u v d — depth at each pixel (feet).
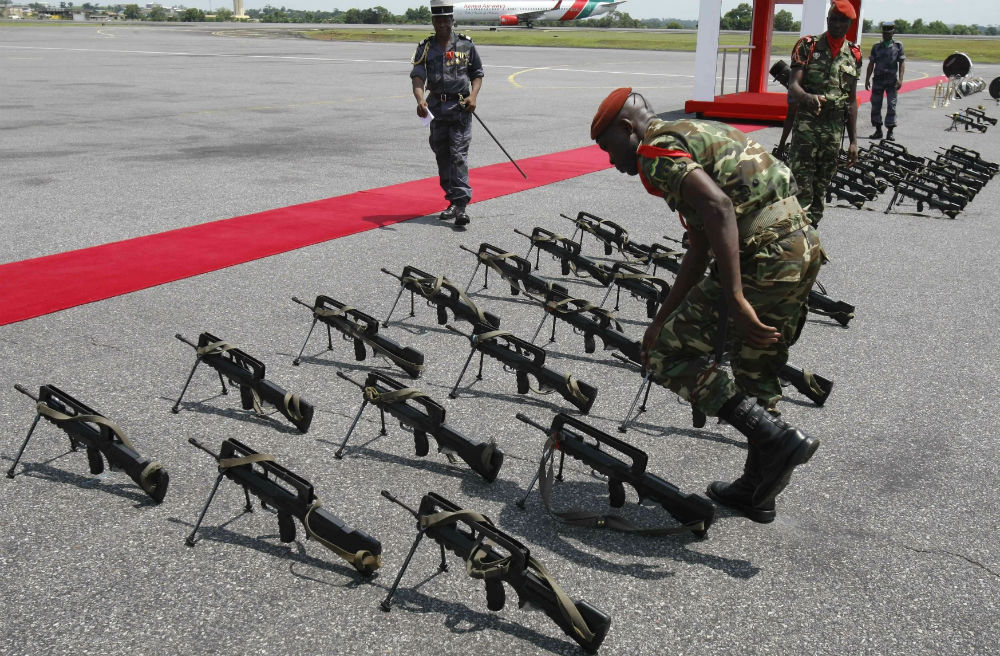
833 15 22.36
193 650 8.21
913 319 18.78
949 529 10.56
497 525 10.39
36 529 10.18
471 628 8.60
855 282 21.70
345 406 13.67
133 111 57.98
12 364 15.15
